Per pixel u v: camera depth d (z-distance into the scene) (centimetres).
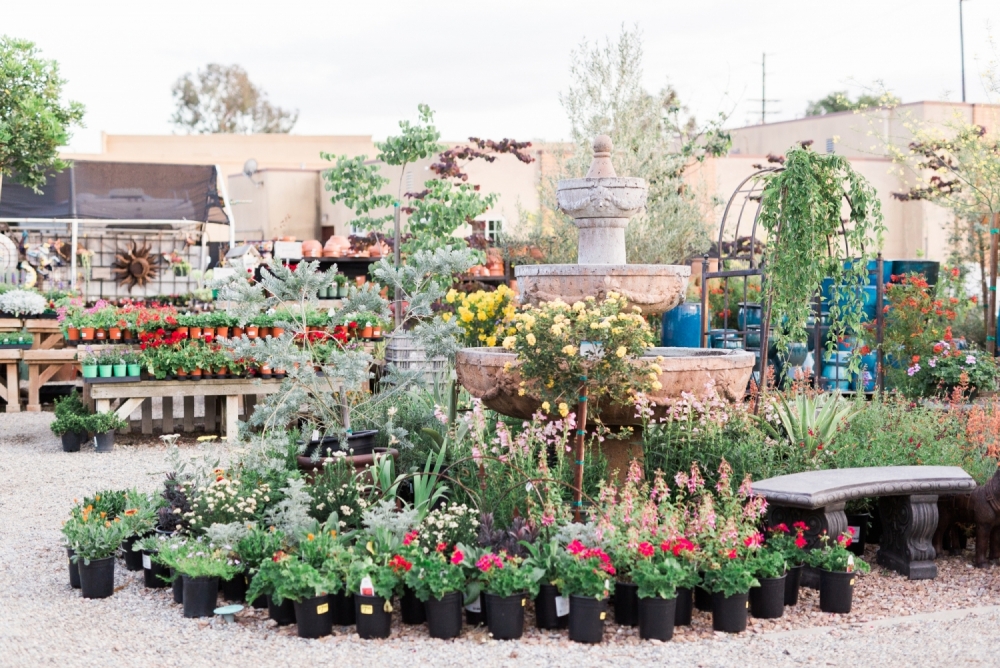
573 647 421
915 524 529
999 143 1438
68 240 1805
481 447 577
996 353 1202
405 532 479
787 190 746
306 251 1470
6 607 480
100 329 971
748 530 464
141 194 1694
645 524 467
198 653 417
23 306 1238
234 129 4509
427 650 418
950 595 500
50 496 731
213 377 972
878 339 953
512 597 430
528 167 2034
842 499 502
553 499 509
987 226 1564
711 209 1656
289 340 640
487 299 771
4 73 1180
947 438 666
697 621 458
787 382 762
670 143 1492
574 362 499
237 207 2595
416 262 701
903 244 2300
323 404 636
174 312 1012
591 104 1455
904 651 413
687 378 553
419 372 690
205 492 534
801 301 743
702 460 579
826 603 472
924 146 1577
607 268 593
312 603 435
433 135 1205
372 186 1209
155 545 511
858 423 680
